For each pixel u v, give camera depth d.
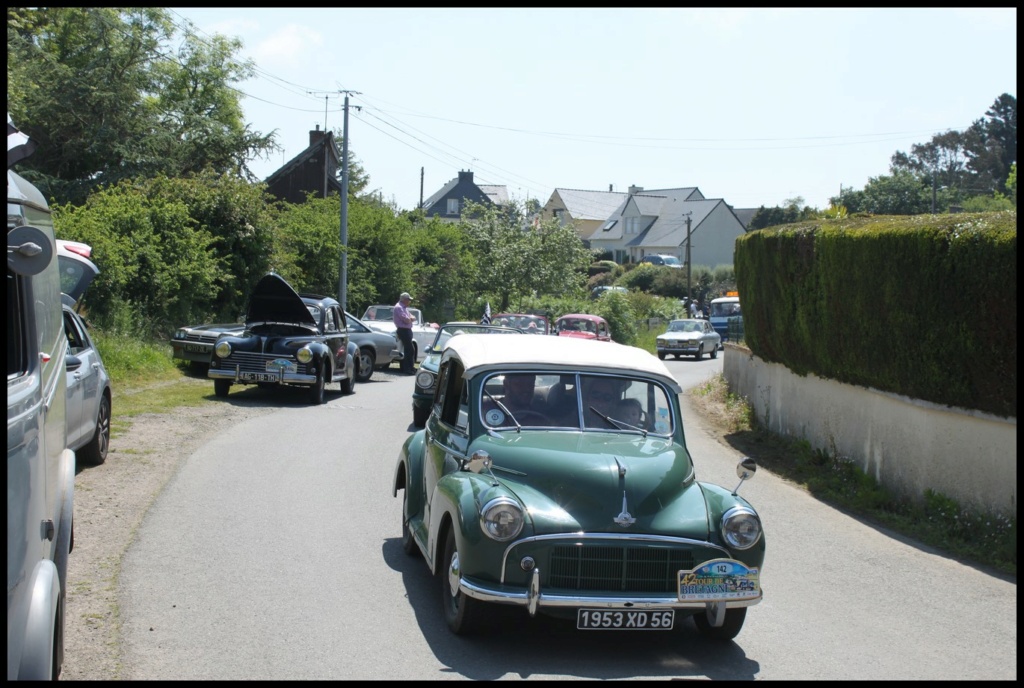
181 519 8.16
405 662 5.15
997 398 8.57
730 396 20.47
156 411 14.48
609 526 5.24
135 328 20.28
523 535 5.16
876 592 7.08
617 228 96.44
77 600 5.92
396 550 7.56
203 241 23.58
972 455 9.15
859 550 8.44
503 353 6.46
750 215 104.75
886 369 10.75
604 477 5.41
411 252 38.41
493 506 5.13
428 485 6.79
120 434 12.16
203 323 23.45
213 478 9.94
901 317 10.23
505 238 43.53
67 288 11.63
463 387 6.45
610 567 5.18
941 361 9.45
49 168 33.22
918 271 9.80
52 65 32.69
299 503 9.02
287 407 16.34
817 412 13.82
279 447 12.12
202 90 43.91
